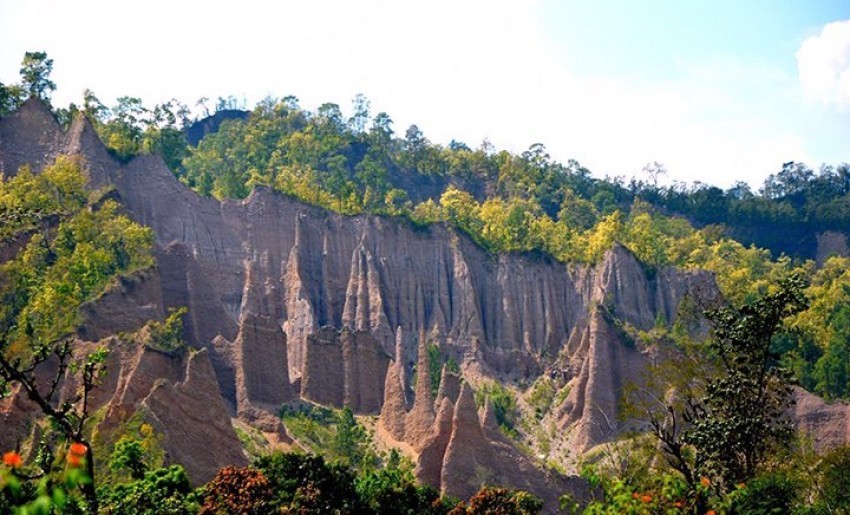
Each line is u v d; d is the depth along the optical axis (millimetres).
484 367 138125
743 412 54688
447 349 141125
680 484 41000
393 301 143750
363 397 120000
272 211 144750
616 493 41438
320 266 144000
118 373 97188
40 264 113500
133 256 120375
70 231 117312
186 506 60219
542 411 130750
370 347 122625
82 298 109938
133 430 87062
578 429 124188
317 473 66688
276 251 142750
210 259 138250
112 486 71625
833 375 141500
